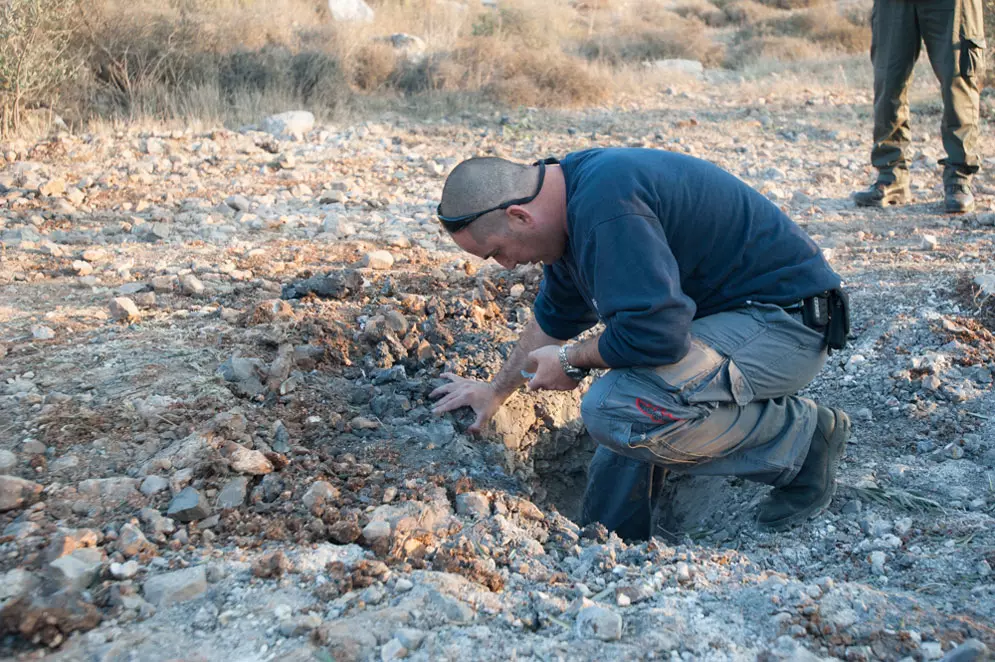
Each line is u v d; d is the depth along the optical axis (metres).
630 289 2.20
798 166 7.38
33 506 2.34
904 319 3.87
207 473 2.53
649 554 2.40
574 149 8.07
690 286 2.46
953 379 3.43
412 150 7.82
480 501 2.54
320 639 1.92
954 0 5.50
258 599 2.07
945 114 5.74
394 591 2.13
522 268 4.35
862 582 2.32
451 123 9.07
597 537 2.53
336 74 9.73
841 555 2.48
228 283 4.12
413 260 4.70
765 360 2.46
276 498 2.53
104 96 8.59
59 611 1.92
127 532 2.24
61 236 4.91
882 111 5.97
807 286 2.46
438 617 2.04
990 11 9.53
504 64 10.62
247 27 10.29
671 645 1.95
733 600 2.16
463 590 2.15
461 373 3.29
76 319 3.56
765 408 2.57
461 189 2.34
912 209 6.02
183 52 9.21
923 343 3.67
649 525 2.84
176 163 6.76
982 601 2.17
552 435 3.42
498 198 2.33
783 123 9.20
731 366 2.43
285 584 2.13
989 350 3.59
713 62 14.49
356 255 4.75
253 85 9.29
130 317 3.55
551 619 2.07
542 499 3.30
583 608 2.07
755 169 7.16
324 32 10.93
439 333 3.45
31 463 2.51
